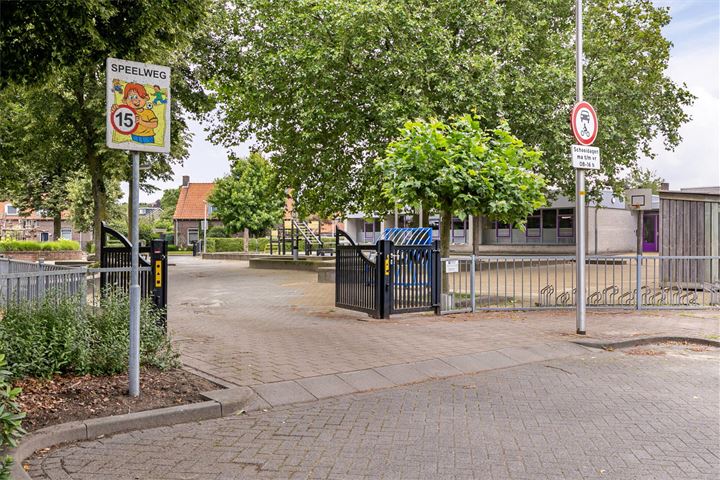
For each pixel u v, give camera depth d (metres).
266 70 17.47
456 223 41.25
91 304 6.49
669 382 6.29
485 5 16.81
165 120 5.26
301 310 11.56
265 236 49.53
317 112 16.59
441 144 10.51
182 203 65.31
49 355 5.57
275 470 3.89
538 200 11.57
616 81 19.31
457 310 10.88
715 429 4.73
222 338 8.27
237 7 19.98
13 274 5.46
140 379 5.73
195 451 4.24
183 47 8.76
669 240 14.42
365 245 10.59
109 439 4.48
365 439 4.49
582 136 8.72
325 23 16.73
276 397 5.56
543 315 10.70
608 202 36.50
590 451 4.23
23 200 40.06
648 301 12.23
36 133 22.23
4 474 3.31
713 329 9.27
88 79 19.08
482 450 4.25
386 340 8.13
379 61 16.34
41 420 4.55
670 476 3.79
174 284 17.77
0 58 7.46
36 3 6.74
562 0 19.25
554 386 6.12
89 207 44.34
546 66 17.03
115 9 7.11
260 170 48.09
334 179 18.42
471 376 6.57
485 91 15.80
